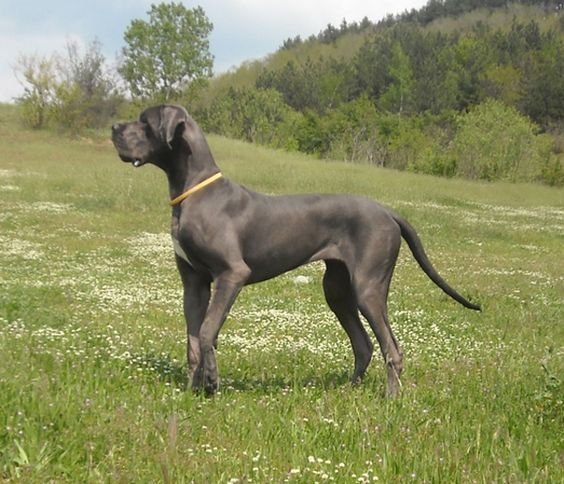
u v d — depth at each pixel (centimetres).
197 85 7106
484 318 1100
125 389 607
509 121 4981
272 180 3092
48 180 2780
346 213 657
